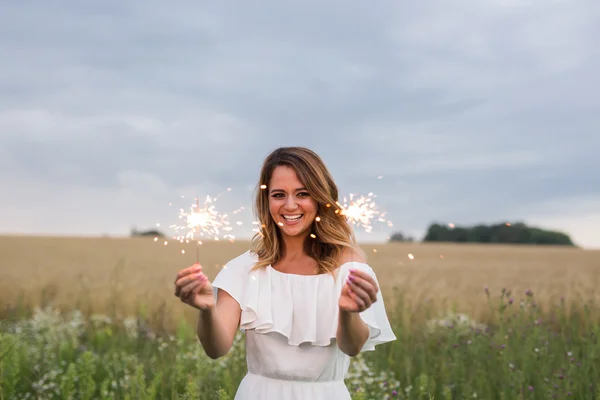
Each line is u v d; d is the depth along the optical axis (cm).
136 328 788
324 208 297
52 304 1147
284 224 288
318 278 285
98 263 2269
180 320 832
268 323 278
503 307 600
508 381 515
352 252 301
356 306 233
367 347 286
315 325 278
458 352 594
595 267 2605
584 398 500
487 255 3931
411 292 1074
